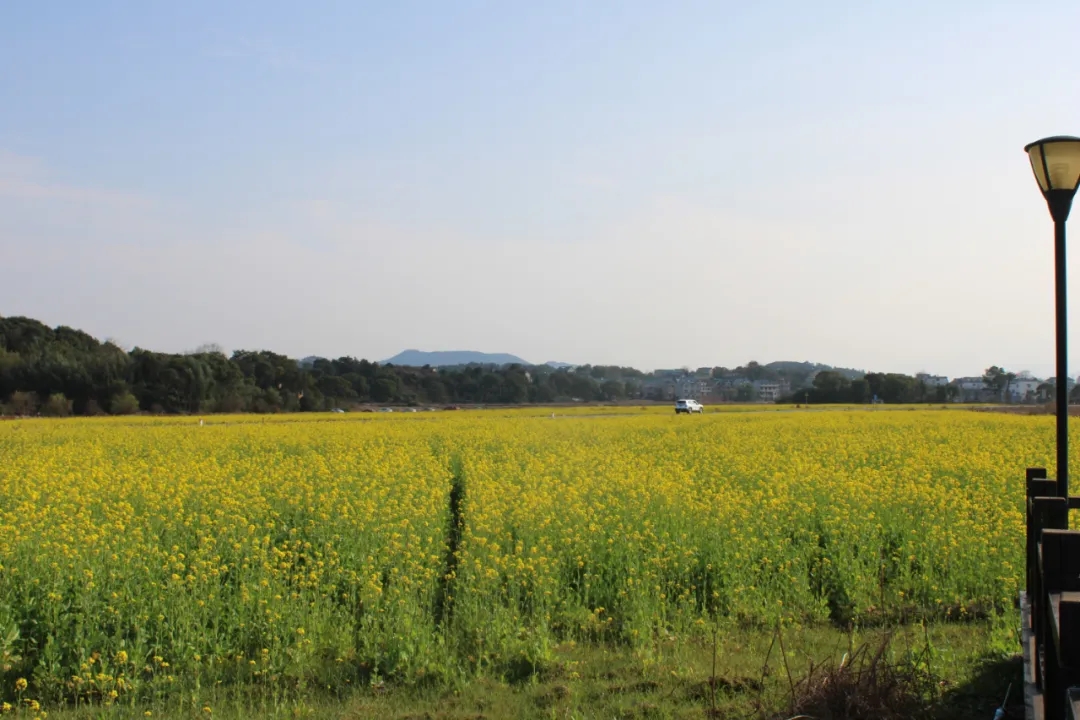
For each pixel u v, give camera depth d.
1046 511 6.53
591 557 11.12
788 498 14.20
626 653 8.88
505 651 8.70
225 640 8.75
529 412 67.06
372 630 9.07
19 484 16.41
